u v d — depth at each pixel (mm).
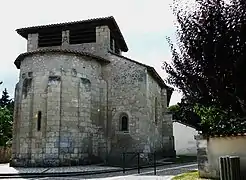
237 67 8773
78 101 19578
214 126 15414
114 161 20797
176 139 39438
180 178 11742
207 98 9953
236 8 8938
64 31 24219
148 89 22438
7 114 36844
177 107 40312
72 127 18922
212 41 9062
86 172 15609
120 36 26453
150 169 17312
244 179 10211
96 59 21828
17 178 14211
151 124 22812
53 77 18953
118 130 21422
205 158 11359
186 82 10125
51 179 13492
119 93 21969
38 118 18734
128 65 22172
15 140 19734
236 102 9555
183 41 10078
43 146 18203
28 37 24688
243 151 10422
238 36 8742
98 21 23453
